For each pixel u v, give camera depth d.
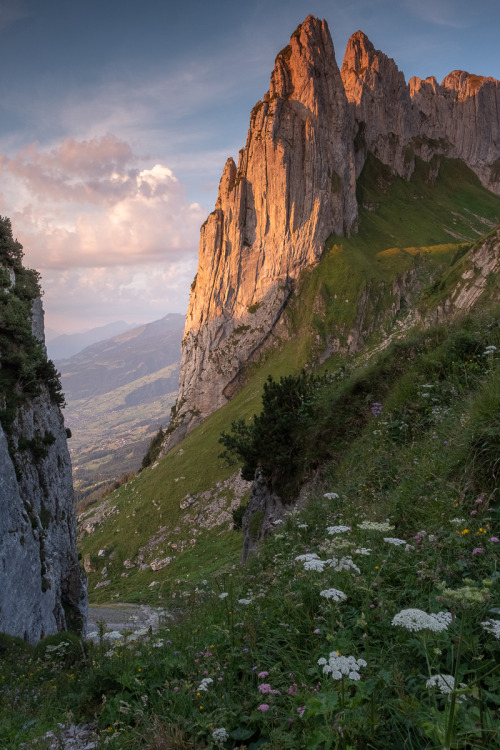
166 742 4.13
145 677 6.05
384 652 4.07
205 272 182.50
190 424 170.12
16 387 34.94
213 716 4.31
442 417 9.95
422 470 7.86
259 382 160.50
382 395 15.42
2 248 40.84
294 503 17.56
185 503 120.62
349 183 188.38
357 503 9.53
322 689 3.65
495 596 4.11
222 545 93.81
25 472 32.34
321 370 155.88
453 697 2.60
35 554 27.39
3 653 16.83
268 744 3.50
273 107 175.00
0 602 21.36
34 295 42.12
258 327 173.75
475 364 11.63
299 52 181.75
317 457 16.92
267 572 7.76
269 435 20.77
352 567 4.57
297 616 5.30
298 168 173.75
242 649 5.43
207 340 179.00
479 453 6.60
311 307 167.12
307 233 175.12
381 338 155.88
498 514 5.57
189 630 7.14
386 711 3.42
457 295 54.50
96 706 6.54
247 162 180.12
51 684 10.56
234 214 177.25
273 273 176.38
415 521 6.70
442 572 4.91
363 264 170.50
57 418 42.06
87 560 114.25
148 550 113.06
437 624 2.84
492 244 54.56
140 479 144.88
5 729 7.45
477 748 2.64
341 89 184.62
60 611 30.53
